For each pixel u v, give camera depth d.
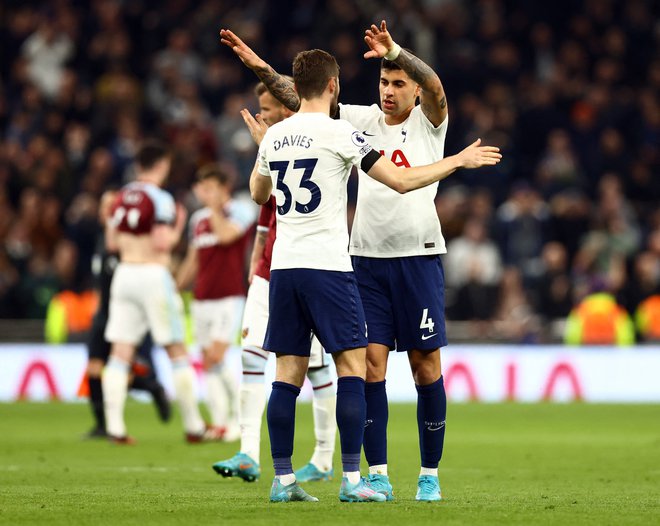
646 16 91.69
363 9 83.88
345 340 23.58
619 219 76.12
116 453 38.53
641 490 28.00
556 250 70.88
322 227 23.64
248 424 29.92
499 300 70.56
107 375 42.06
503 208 77.38
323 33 83.19
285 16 87.94
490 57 86.50
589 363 66.06
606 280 69.75
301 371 24.14
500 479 30.89
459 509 23.08
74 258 69.69
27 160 76.62
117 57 84.88
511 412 57.81
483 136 81.12
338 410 23.80
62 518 21.61
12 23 88.06
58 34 85.31
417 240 25.05
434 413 25.14
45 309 68.69
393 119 25.67
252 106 78.75
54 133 80.44
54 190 76.12
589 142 83.19
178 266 61.62
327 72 24.14
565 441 43.31
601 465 34.94
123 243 42.34
